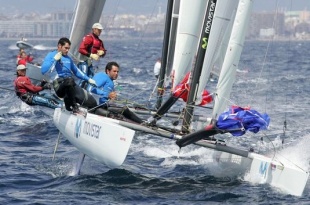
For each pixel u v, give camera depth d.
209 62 29.12
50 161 32.50
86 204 25.08
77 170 29.77
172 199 26.03
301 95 68.94
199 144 28.39
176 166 31.58
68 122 29.95
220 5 28.97
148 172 30.42
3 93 62.69
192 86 29.16
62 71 31.62
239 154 28.66
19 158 33.28
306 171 27.33
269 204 25.56
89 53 38.88
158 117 30.44
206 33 28.97
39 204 25.03
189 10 33.31
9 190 27.11
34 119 45.62
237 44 29.22
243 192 27.06
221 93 29.12
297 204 25.56
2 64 117.50
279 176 27.48
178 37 33.34
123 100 32.41
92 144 28.45
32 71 44.59
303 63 138.25
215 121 27.75
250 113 27.30
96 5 45.59
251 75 98.62
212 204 25.45
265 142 38.66
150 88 72.44
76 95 29.86
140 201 25.69
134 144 36.59
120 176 29.33
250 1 29.22
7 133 40.72
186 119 29.23
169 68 36.69
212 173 30.16
